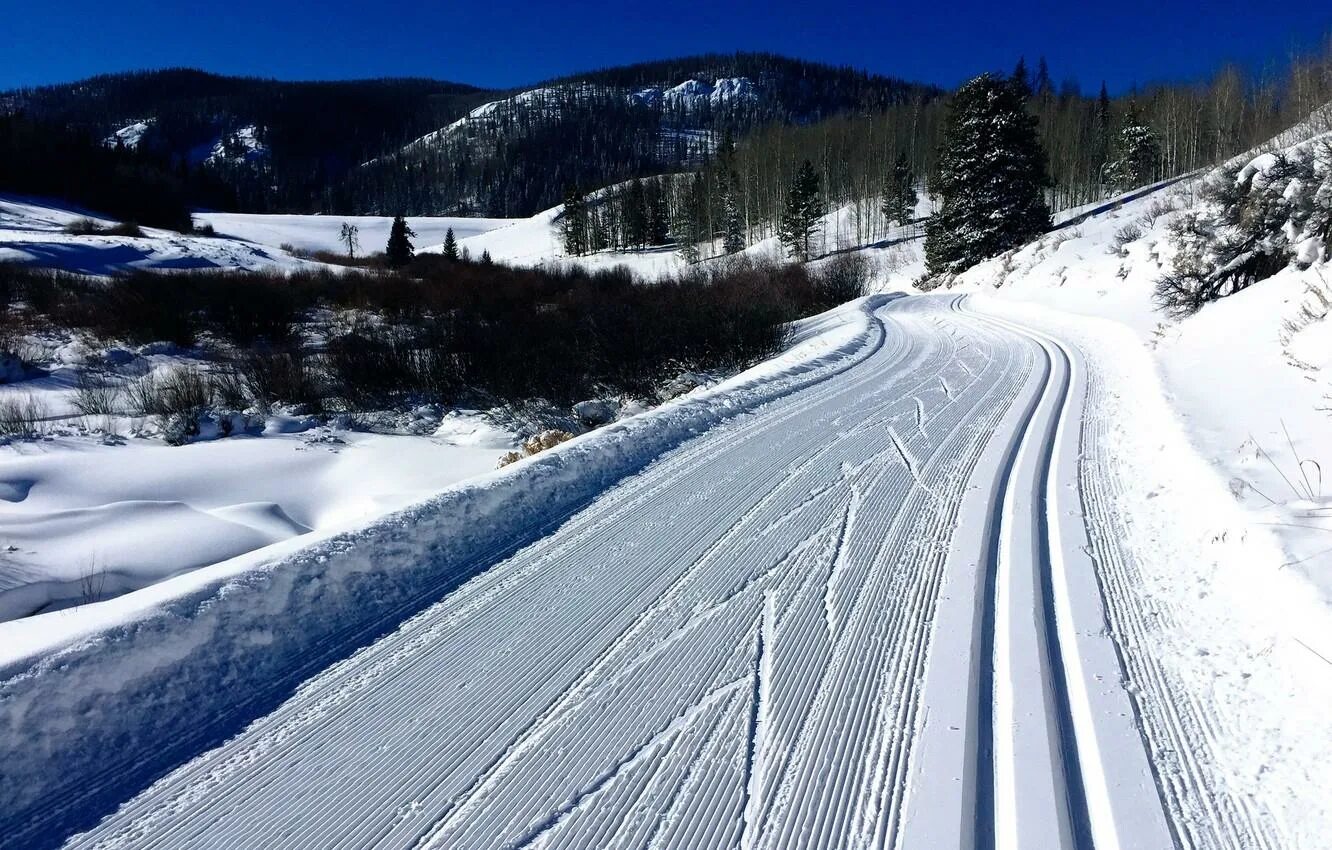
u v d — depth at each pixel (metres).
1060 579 3.94
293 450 10.27
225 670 3.31
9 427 10.86
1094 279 18.56
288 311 20.05
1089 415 7.62
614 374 14.11
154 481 8.71
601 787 2.55
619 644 3.53
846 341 14.44
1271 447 5.04
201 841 2.37
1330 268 8.28
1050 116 62.59
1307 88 31.25
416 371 14.28
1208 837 2.21
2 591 5.59
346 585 4.09
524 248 99.06
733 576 4.23
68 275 23.20
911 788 2.47
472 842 2.32
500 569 4.48
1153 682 2.98
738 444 7.27
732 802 2.45
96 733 2.84
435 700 3.12
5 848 2.35
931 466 6.18
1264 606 3.34
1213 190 12.58
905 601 3.80
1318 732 2.57
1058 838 2.23
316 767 2.71
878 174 70.19
